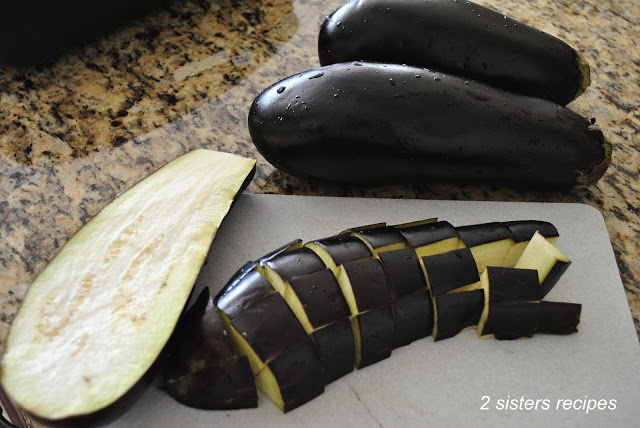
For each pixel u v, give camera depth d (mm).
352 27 523
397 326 433
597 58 629
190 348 411
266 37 636
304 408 421
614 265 485
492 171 495
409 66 496
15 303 464
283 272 428
